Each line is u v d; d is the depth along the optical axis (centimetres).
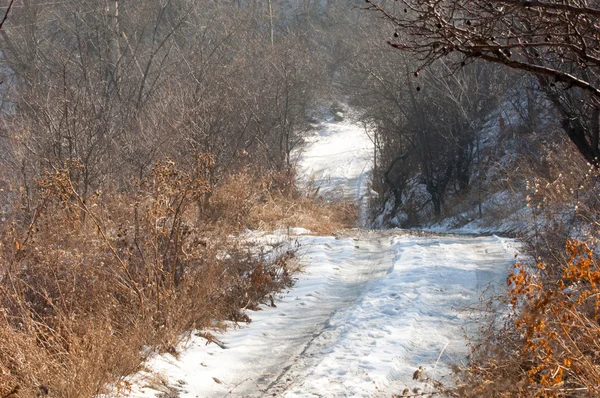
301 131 4525
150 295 833
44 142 1555
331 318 949
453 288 1085
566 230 1084
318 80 4566
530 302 579
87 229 995
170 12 4231
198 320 888
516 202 2255
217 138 2033
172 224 964
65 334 686
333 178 4522
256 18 4700
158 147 1898
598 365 526
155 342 769
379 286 1120
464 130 3116
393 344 807
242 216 1717
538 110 2838
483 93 3094
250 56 3650
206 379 712
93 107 1861
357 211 3672
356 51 4041
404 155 3406
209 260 1031
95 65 3244
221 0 4328
